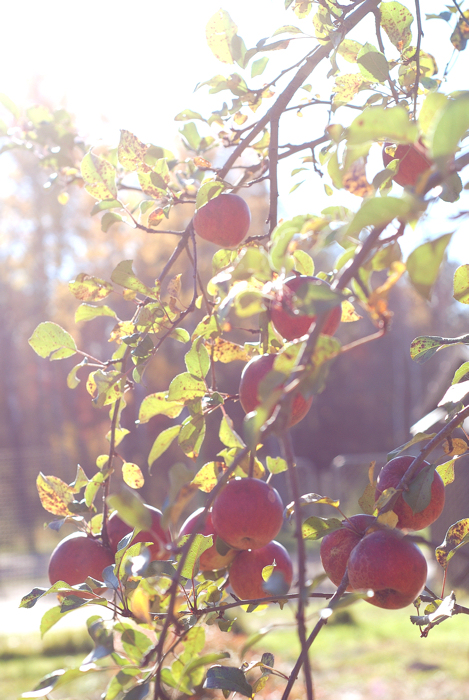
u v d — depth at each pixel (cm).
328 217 96
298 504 91
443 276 2231
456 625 775
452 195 111
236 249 130
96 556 133
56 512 137
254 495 116
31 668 654
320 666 621
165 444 126
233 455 126
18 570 1172
